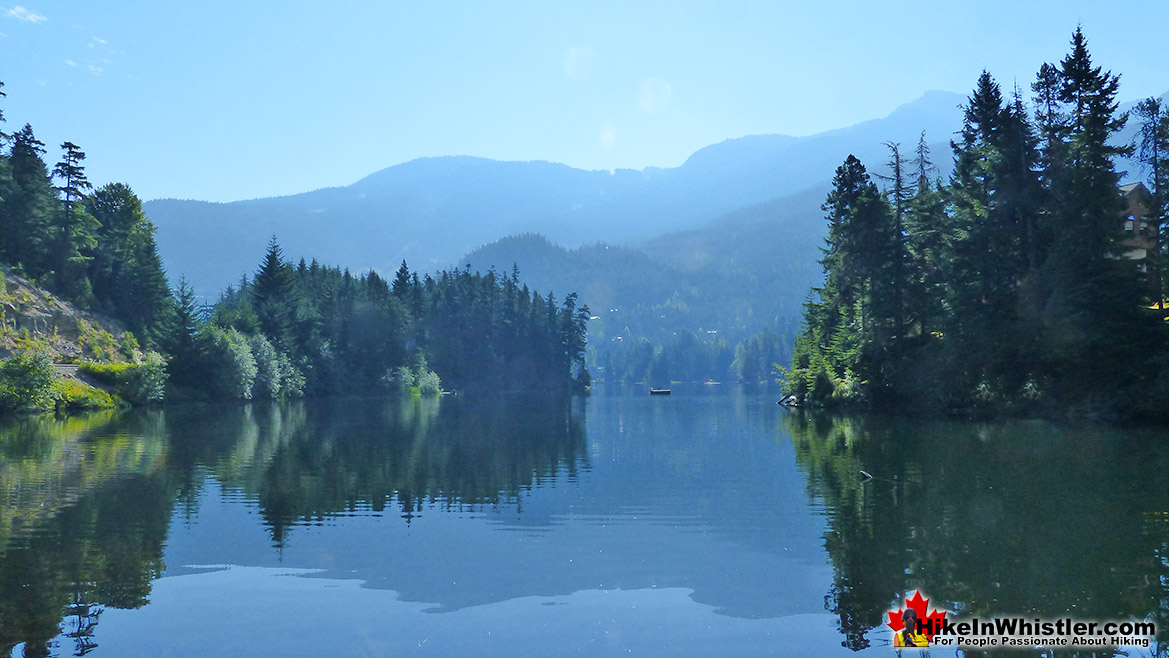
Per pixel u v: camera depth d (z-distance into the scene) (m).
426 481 25.22
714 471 27.27
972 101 56.34
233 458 30.91
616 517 19.31
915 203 59.47
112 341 78.50
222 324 94.75
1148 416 37.97
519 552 15.82
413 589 13.37
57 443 35.88
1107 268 41.06
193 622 11.66
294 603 12.61
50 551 15.60
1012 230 48.16
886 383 56.53
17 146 84.88
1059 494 20.88
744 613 12.16
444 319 151.62
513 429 48.94
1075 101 48.22
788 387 80.19
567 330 172.75
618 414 67.62
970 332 47.66
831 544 16.14
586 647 10.78
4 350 63.25
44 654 10.41
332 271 144.62
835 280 66.19
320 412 68.94
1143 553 14.85
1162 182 44.22
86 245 87.06
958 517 18.33
